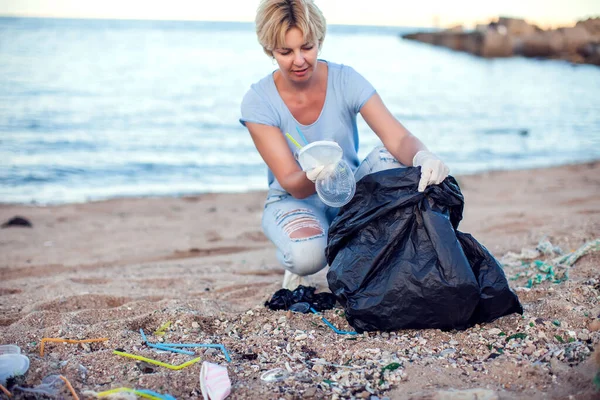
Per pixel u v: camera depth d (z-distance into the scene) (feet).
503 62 131.54
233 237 19.27
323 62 9.75
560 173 31.12
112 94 63.26
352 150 10.09
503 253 13.02
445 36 193.98
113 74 81.71
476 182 29.17
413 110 59.06
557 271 10.64
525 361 7.32
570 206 20.51
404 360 7.57
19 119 47.21
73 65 91.09
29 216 23.41
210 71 89.40
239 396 6.89
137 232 20.45
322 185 8.41
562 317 8.45
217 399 6.68
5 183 30.17
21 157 35.63
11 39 155.33
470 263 8.36
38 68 84.79
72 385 7.09
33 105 54.08
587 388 6.53
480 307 8.19
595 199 21.71
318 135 9.72
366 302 8.14
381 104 9.61
